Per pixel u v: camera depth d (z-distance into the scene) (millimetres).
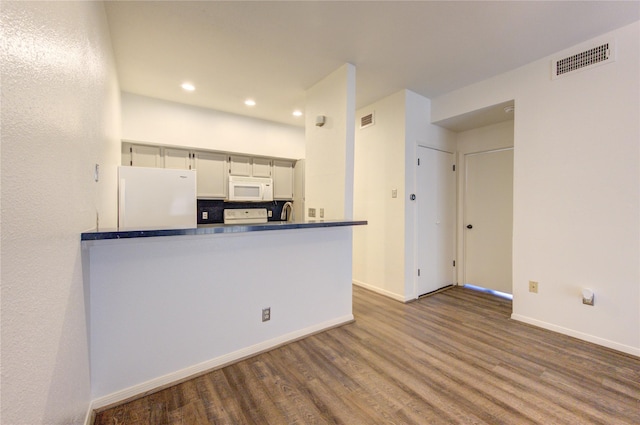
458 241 4160
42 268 817
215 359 1990
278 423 1493
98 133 1743
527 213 2748
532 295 2725
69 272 1090
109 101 2268
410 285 3504
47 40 854
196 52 2574
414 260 3551
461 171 4121
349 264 2828
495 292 3812
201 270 1923
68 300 1078
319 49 2523
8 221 625
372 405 1624
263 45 2457
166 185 2990
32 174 750
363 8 1982
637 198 2146
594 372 1937
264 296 2230
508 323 2779
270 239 2256
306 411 1578
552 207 2586
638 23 2123
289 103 3891
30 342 735
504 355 2168
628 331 2186
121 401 1634
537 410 1577
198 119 4066
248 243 2137
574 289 2461
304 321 2486
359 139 4027
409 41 2396
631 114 2166
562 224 2527
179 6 1961
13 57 642
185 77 3092
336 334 2543
